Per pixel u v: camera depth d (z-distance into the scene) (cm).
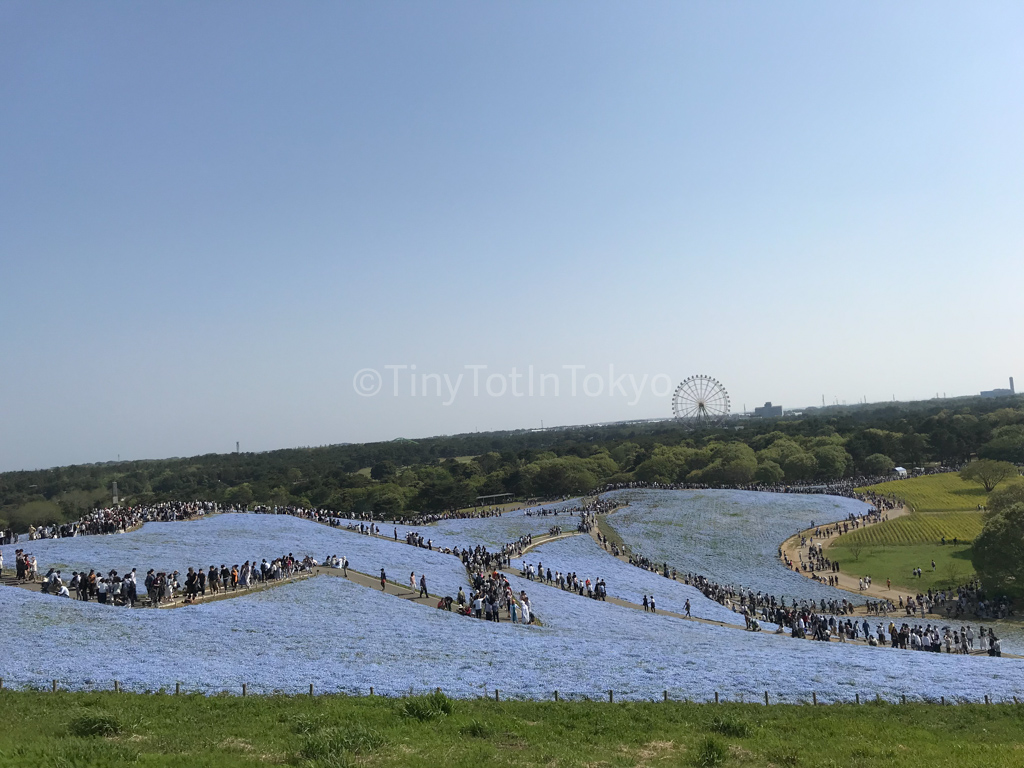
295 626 3762
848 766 1964
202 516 8150
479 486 17600
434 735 2070
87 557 5175
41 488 19062
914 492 13962
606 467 18775
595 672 3097
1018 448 16600
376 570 5672
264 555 5738
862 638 5375
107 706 2262
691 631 4678
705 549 9456
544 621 4512
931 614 6606
